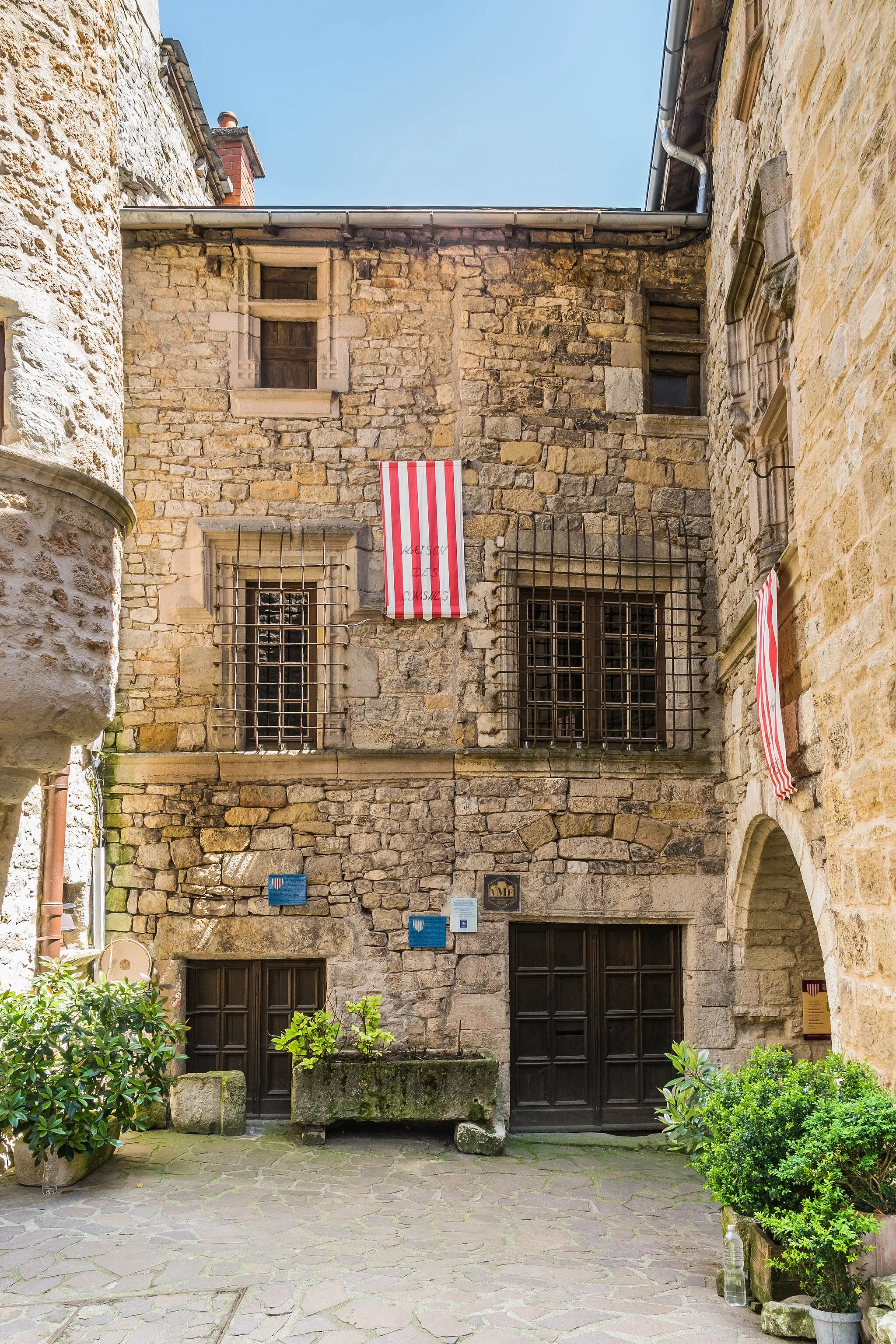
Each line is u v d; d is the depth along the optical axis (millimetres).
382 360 8430
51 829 6957
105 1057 5984
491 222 8391
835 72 4371
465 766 8047
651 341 8711
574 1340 3760
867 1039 4168
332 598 8172
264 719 8297
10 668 4477
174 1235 5047
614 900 8016
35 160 4945
